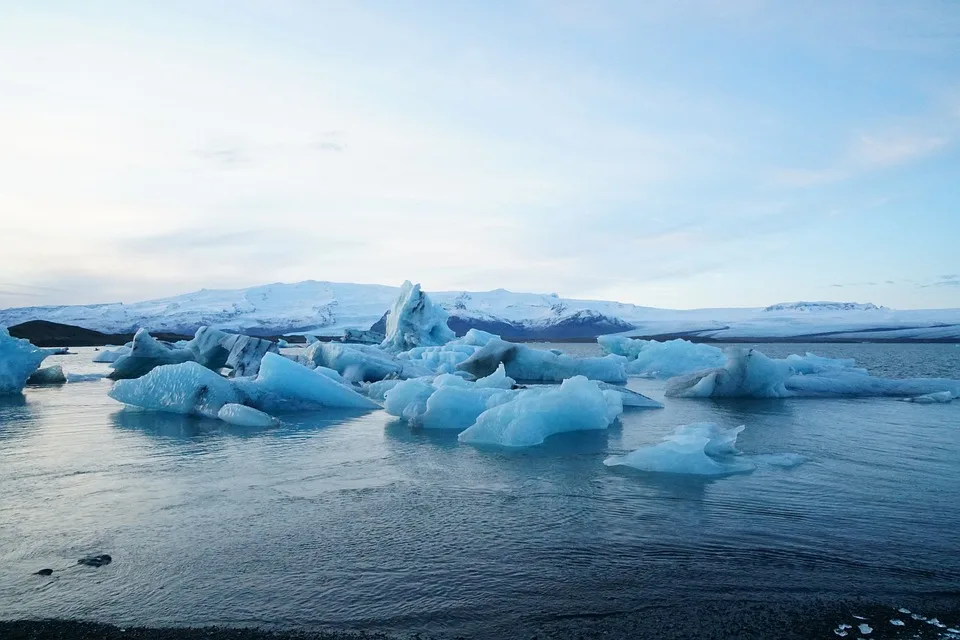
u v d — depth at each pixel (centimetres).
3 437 1069
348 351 2109
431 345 3762
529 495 682
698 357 2742
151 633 375
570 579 450
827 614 390
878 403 1545
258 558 498
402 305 3891
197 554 508
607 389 1513
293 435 1087
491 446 979
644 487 713
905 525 569
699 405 1513
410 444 997
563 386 1138
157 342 2383
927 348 9094
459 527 571
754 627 374
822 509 621
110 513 623
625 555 496
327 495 688
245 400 1372
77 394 1844
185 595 430
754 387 1678
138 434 1097
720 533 548
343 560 491
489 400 1181
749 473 779
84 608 412
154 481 755
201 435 1085
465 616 395
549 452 928
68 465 844
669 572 461
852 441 1002
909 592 424
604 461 856
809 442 994
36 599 426
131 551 516
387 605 412
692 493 683
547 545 521
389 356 2336
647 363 2802
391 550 512
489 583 445
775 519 588
